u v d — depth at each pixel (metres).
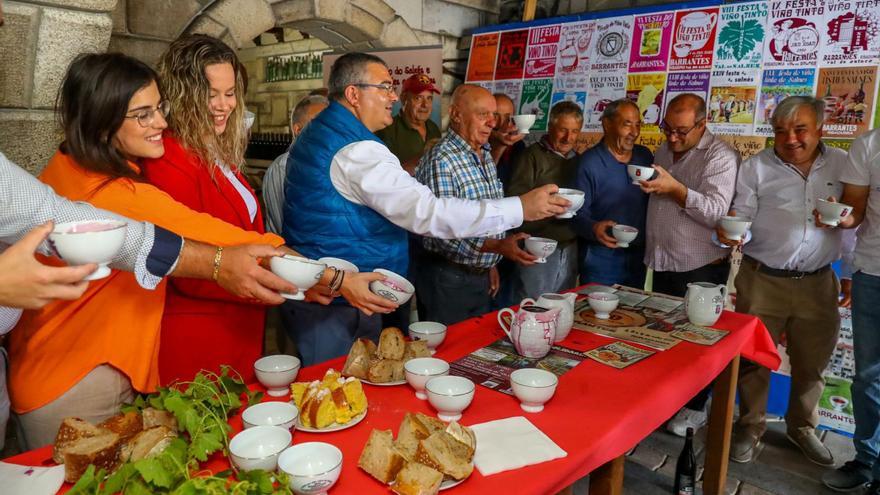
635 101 3.63
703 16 3.33
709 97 3.32
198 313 1.56
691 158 2.92
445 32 4.60
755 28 3.13
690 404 2.96
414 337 1.71
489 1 4.84
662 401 1.49
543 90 4.07
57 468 1.03
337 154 1.90
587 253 3.25
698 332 1.95
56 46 2.12
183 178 1.50
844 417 2.92
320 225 1.96
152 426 1.10
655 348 1.80
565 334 1.82
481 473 1.11
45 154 2.22
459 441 1.13
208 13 3.20
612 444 1.30
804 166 2.57
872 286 2.34
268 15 3.47
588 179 3.14
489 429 1.26
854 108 2.84
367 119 2.00
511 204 1.88
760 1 3.11
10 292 0.86
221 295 1.57
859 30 2.80
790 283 2.62
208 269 1.23
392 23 4.20
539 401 1.37
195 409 1.12
